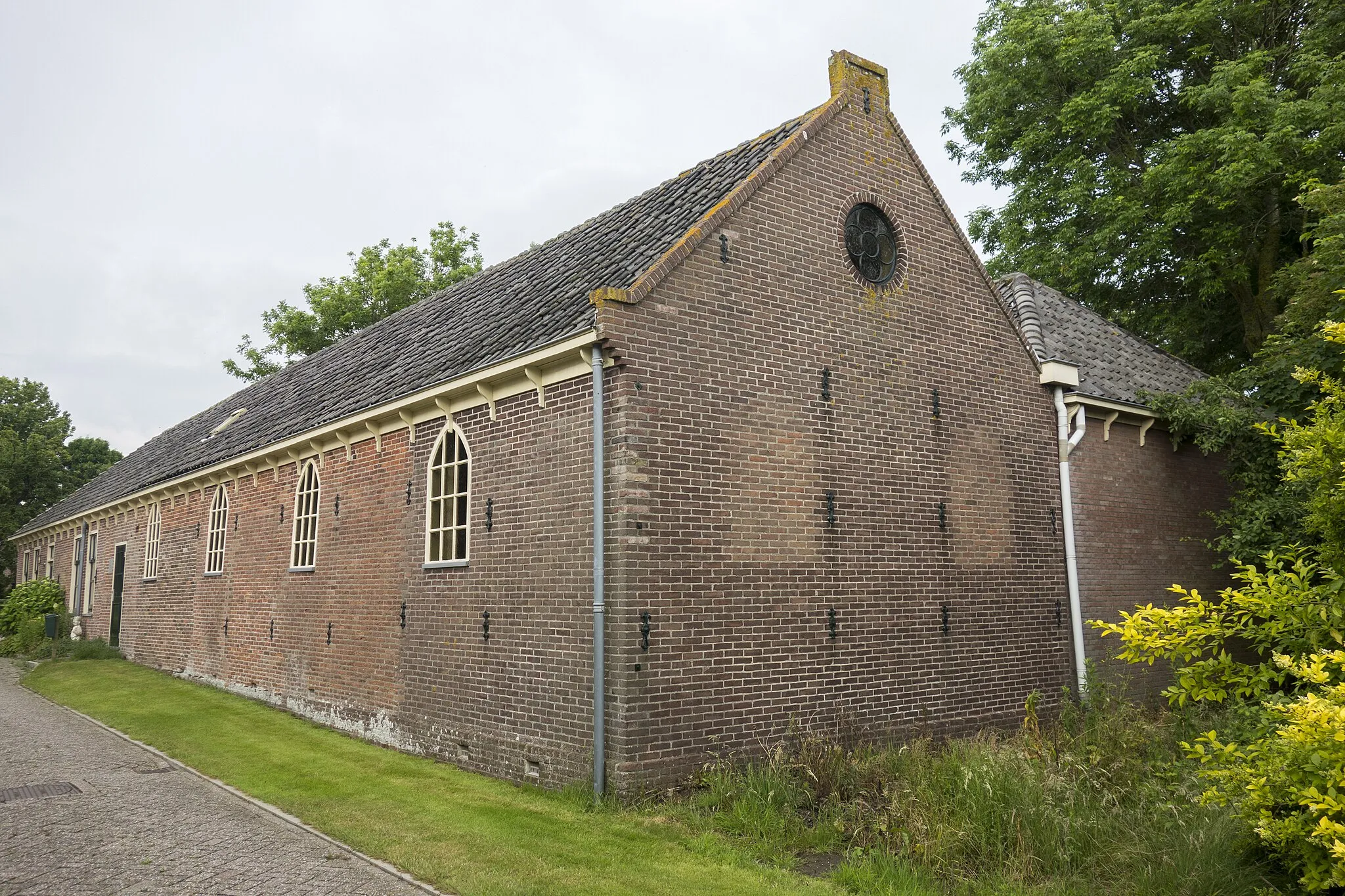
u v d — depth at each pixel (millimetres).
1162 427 13859
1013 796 6617
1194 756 5988
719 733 8383
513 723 9039
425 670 10477
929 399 10914
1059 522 12219
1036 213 22672
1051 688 11648
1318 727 4477
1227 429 12844
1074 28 20688
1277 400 12359
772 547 9078
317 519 13297
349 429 12430
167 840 6898
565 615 8516
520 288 12344
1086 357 13844
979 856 6168
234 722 12344
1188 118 21422
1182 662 13188
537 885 5836
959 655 10680
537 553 8977
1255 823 5176
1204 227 19531
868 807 7305
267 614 14484
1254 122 17391
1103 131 20562
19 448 39531
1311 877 4793
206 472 16812
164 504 19812
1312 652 5270
